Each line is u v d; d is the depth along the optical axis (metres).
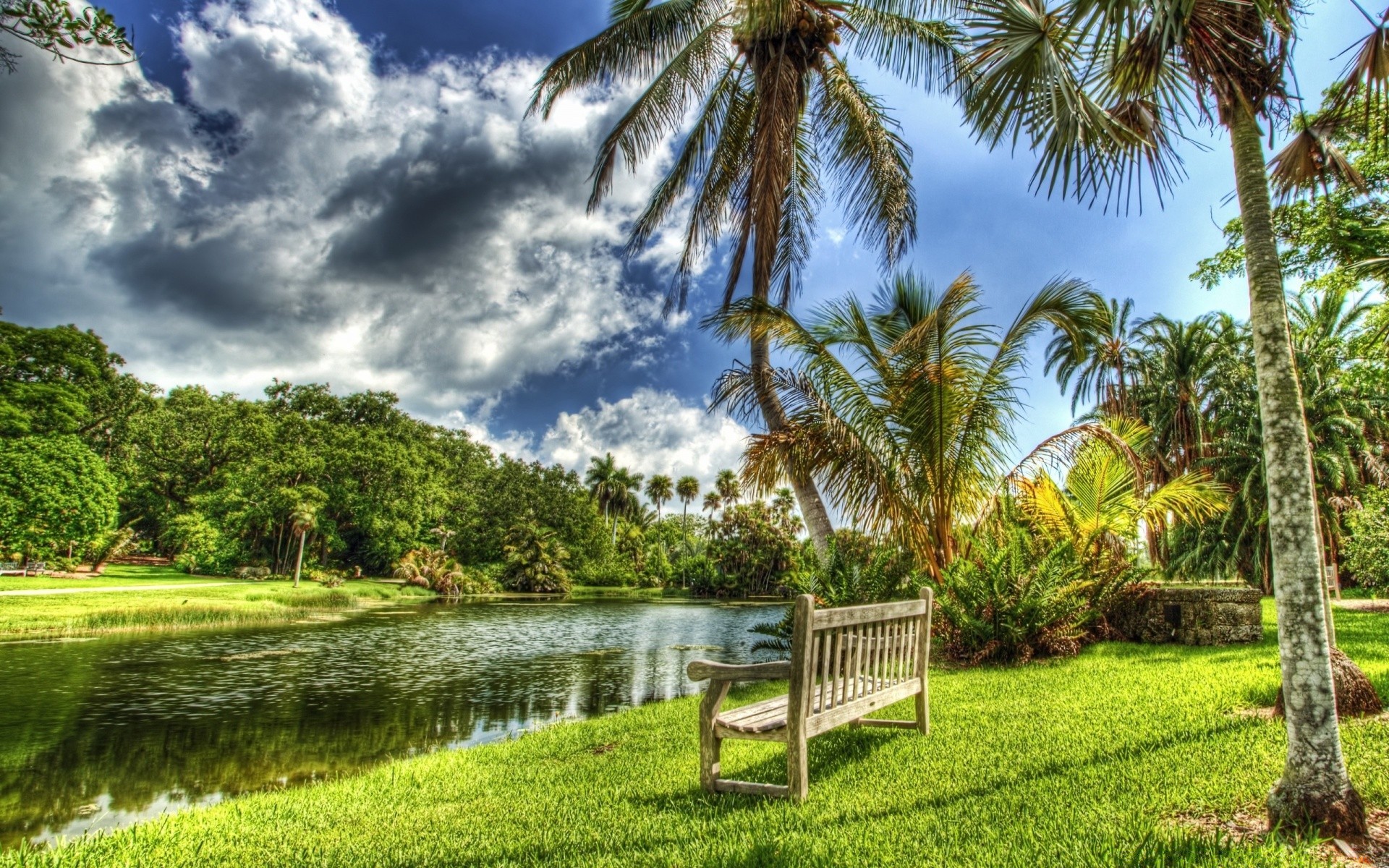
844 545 11.16
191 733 8.91
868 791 4.00
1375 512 18.02
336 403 64.50
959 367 9.36
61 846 3.88
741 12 10.36
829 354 10.01
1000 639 9.47
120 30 2.97
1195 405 26.70
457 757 6.12
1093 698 6.39
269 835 3.90
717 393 10.45
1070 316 9.56
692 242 12.42
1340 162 5.29
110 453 52.66
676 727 6.59
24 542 37.12
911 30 10.30
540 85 11.14
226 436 56.06
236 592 35.97
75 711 10.33
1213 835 3.09
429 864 3.28
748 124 12.23
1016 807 3.57
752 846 3.15
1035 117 3.97
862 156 12.46
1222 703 5.79
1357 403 23.69
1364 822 3.01
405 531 56.00
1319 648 3.16
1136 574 11.05
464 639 21.61
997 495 10.56
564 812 4.01
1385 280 8.36
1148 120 4.49
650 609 40.66
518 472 73.81
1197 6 3.50
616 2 11.66
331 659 16.67
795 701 3.86
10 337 40.50
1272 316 3.45
